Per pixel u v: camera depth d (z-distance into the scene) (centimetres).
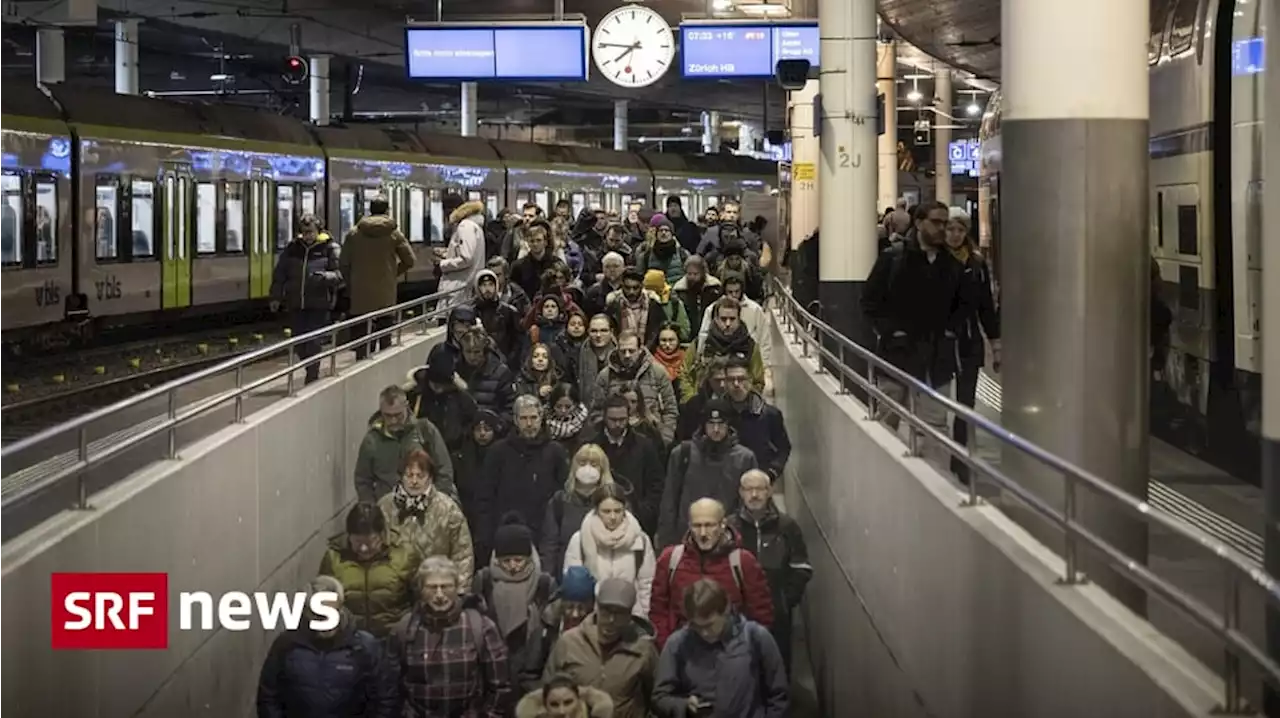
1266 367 539
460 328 1120
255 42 4259
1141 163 649
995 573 548
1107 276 647
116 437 962
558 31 2391
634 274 1357
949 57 3338
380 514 830
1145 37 649
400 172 3086
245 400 1037
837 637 960
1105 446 650
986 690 558
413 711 734
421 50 2403
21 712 565
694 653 726
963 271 1060
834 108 1582
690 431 1148
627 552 882
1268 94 539
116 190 2220
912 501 700
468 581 876
